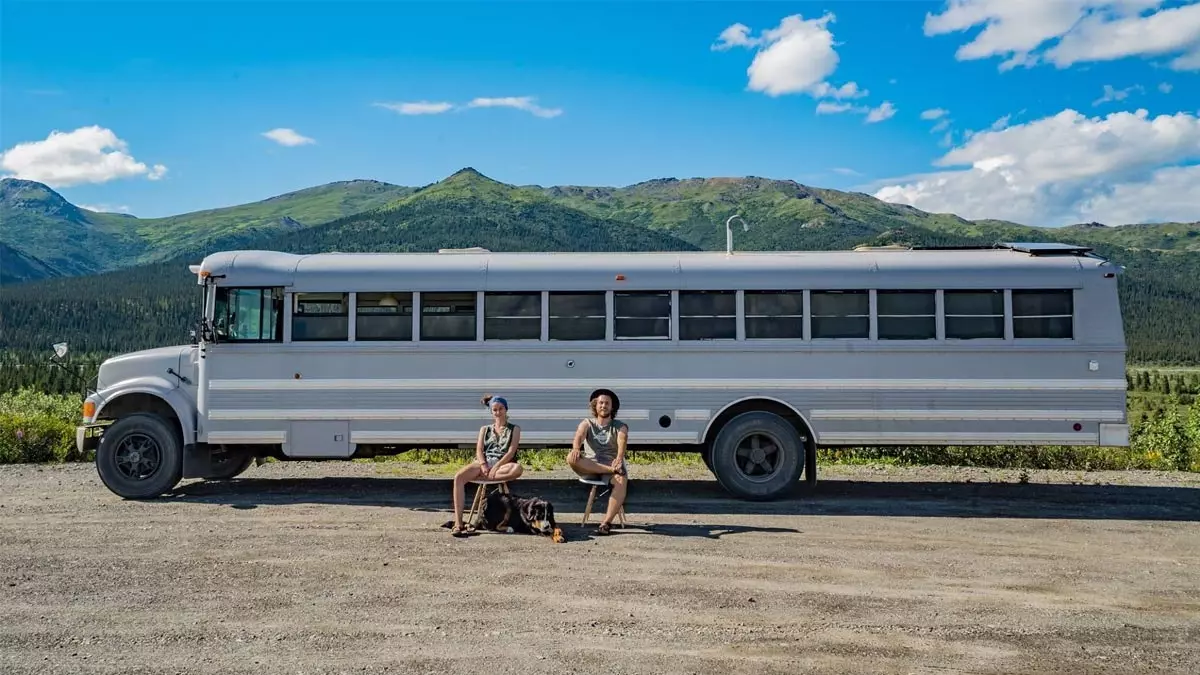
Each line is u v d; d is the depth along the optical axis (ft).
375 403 34.17
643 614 20.24
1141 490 37.73
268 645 18.25
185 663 17.33
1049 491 37.29
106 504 33.22
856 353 33.76
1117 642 18.80
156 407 35.63
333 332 34.40
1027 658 17.88
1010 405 33.50
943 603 21.27
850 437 33.73
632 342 34.01
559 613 20.26
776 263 34.30
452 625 19.44
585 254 35.06
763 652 18.03
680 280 34.04
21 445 47.42
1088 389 33.40
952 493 36.63
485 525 28.76
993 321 33.76
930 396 33.63
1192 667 17.49
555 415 33.96
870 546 26.89
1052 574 23.90
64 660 17.49
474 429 34.06
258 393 34.22
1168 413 50.88
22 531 28.40
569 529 28.94
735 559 25.09
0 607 20.62
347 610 20.40
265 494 35.78
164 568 23.89
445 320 34.30
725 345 33.88
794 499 34.88
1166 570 24.41
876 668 17.28
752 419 33.86
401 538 27.45
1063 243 36.27
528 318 34.22
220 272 34.40
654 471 42.98
